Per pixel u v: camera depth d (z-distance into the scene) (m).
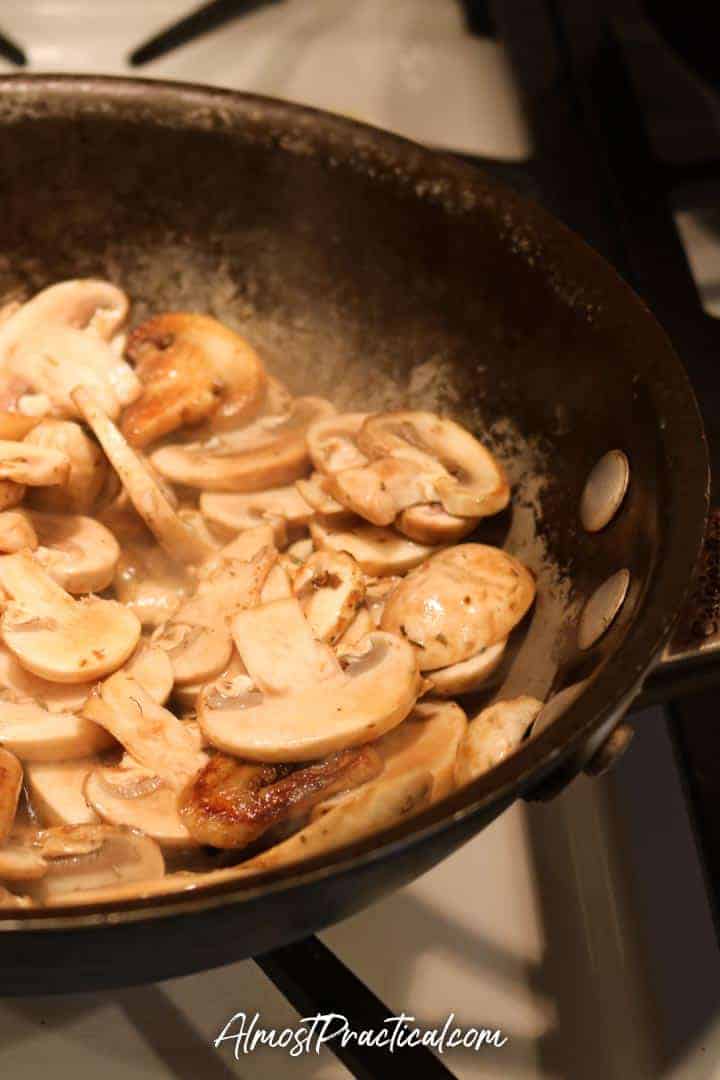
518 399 0.50
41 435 0.49
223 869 0.43
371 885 0.39
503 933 0.48
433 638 0.46
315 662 0.45
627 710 0.41
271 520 0.50
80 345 0.51
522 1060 0.46
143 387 0.51
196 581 0.49
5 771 0.43
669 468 0.44
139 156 0.52
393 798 0.43
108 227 0.53
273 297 0.53
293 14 0.69
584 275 0.47
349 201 0.51
